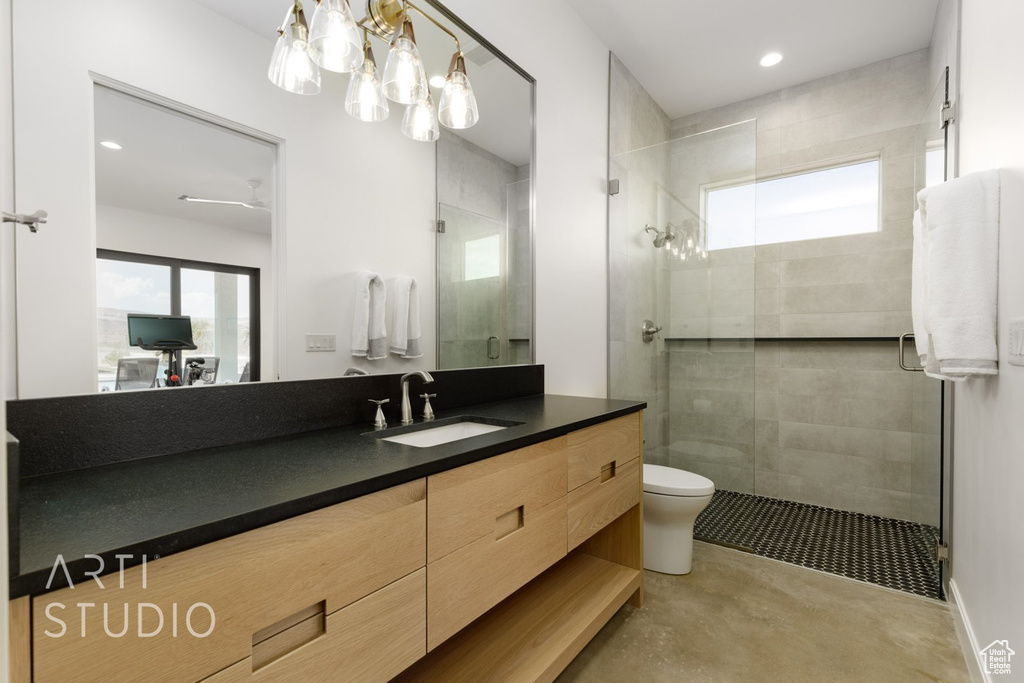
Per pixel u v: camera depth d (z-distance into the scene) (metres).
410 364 1.64
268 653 0.74
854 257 2.90
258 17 1.22
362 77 1.44
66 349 0.92
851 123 2.93
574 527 1.47
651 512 2.16
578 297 2.52
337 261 1.41
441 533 1.02
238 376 1.19
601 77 2.71
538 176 2.22
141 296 1.02
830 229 2.99
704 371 2.75
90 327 0.95
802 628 1.73
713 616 1.81
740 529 2.65
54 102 0.90
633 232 2.86
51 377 0.90
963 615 1.64
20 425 0.87
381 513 0.89
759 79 3.07
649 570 2.19
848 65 2.91
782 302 3.13
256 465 0.96
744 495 2.93
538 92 2.21
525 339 2.16
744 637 1.68
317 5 1.21
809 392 3.04
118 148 0.99
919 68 2.73
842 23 2.53
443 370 1.75
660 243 2.81
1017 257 1.20
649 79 3.09
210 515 0.68
